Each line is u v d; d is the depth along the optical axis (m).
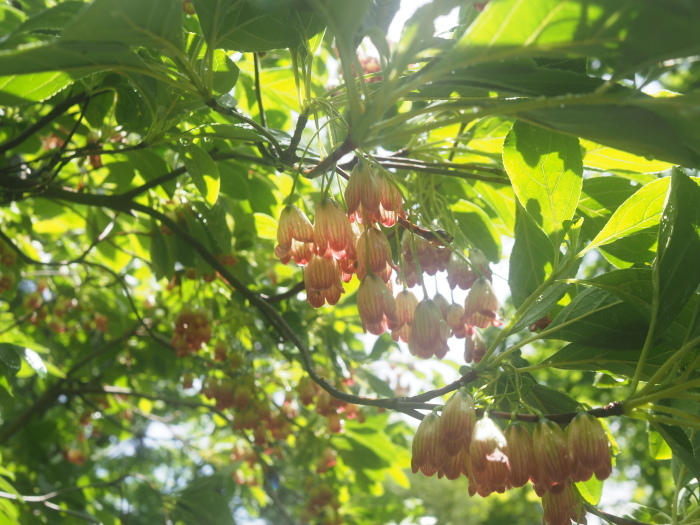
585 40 0.07
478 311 0.12
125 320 0.31
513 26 0.07
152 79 0.13
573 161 0.12
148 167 0.20
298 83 0.12
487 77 0.09
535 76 0.09
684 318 0.11
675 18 0.07
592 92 0.09
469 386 0.13
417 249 0.13
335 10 0.08
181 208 0.21
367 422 0.27
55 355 0.34
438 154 0.18
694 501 0.16
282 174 0.21
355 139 0.09
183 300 0.25
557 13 0.07
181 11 0.09
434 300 0.13
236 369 0.23
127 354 0.31
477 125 0.17
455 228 0.15
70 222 0.30
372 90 0.12
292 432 0.27
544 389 0.13
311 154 0.16
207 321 0.22
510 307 0.49
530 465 0.10
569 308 0.12
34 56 0.09
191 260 0.21
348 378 0.23
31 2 0.16
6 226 0.26
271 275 0.26
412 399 0.11
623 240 0.14
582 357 0.12
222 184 0.20
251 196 0.21
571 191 0.12
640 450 0.76
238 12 0.11
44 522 0.29
